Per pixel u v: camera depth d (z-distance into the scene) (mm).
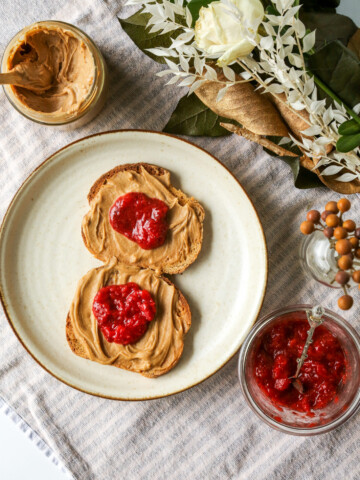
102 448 565
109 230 543
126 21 521
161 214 533
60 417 565
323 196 562
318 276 530
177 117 543
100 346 536
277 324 530
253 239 548
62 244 558
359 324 561
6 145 568
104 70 525
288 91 458
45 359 547
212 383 567
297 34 427
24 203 551
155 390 541
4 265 549
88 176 556
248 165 565
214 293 555
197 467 564
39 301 555
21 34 506
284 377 521
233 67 508
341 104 477
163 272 546
